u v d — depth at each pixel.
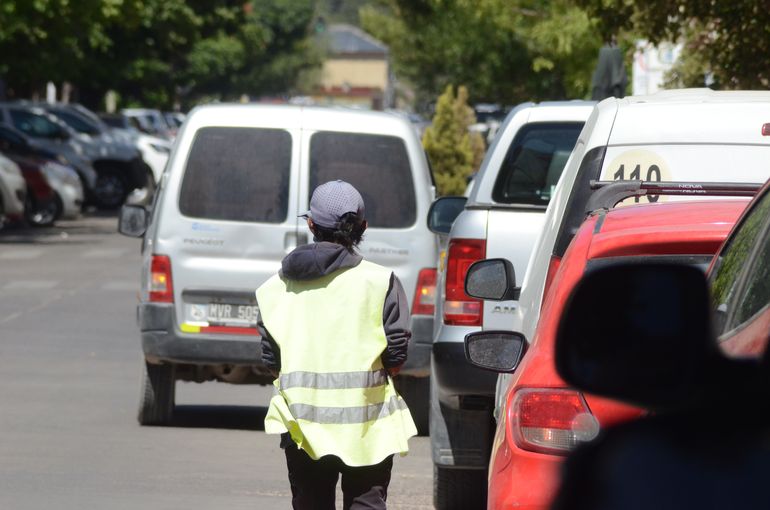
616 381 6.77
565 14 67.50
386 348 16.53
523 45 109.94
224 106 30.39
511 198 24.42
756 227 10.66
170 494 23.47
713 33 42.00
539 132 24.62
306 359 16.34
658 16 36.28
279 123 30.09
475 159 109.06
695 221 12.56
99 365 40.03
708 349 6.70
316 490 16.69
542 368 11.60
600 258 12.27
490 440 23.77
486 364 14.49
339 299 16.48
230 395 37.19
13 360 40.53
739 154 18.05
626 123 18.17
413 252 29.84
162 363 30.31
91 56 140.38
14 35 97.88
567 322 6.95
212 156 29.98
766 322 9.01
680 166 18.09
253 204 29.81
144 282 30.44
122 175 107.88
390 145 30.14
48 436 28.94
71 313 51.28
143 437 29.27
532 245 23.05
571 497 6.95
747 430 6.54
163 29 144.75
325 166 29.95
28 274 63.69
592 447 6.94
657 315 6.80
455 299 23.38
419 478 26.50
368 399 16.36
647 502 6.58
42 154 94.50
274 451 28.17
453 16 114.00
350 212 16.69
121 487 23.92
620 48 51.47
